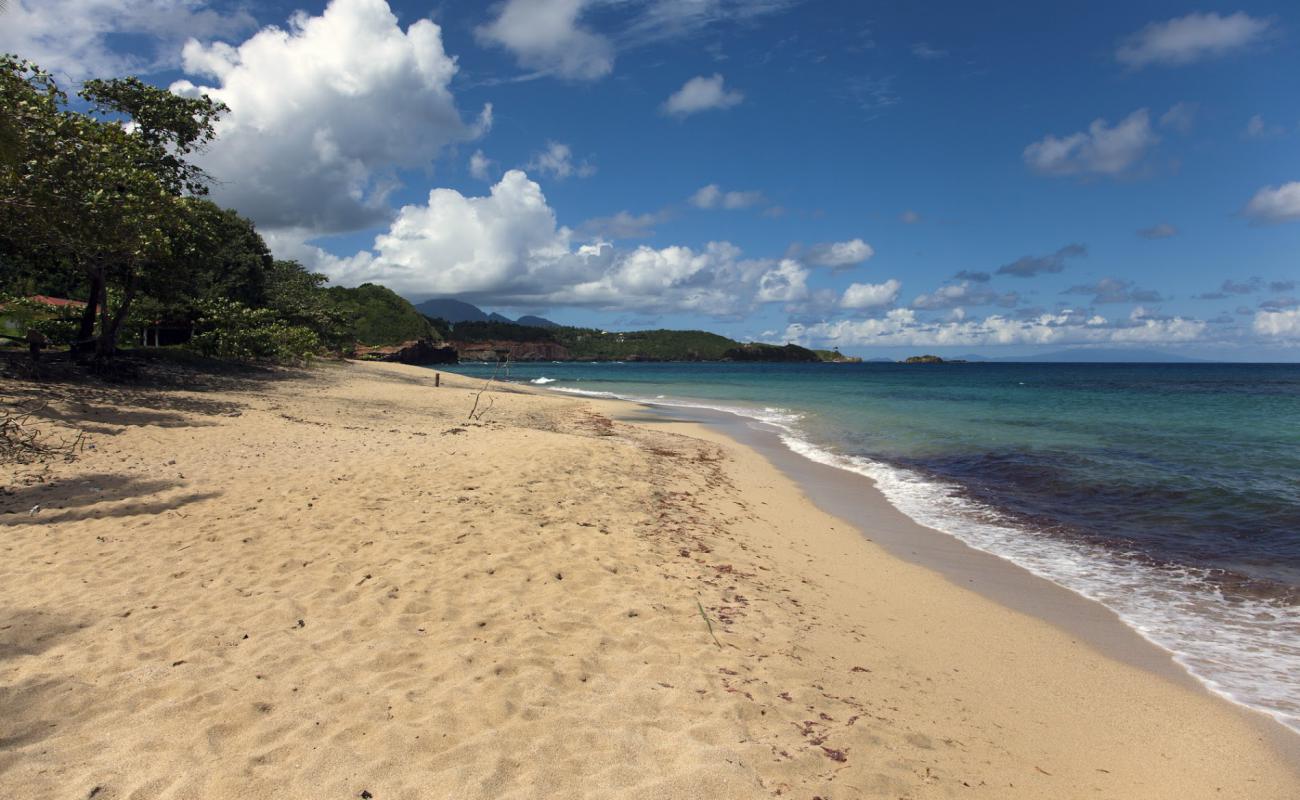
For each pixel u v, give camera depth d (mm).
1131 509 10891
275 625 4656
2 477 8000
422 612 5035
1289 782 3887
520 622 4996
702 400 35562
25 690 3613
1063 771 3854
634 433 18781
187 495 7809
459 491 8602
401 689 3885
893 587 7133
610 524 7895
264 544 6309
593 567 6324
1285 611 6648
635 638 4898
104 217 13430
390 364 49844
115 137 14586
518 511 7914
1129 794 3697
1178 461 14875
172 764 3068
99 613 4676
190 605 4910
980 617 6367
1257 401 34656
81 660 4000
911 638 5719
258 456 10289
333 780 3010
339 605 5059
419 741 3359
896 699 4496
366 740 3344
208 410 14656
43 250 16219
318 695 3764
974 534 9500
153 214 14656
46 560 5637
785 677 4547
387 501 7961
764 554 7730
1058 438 19031
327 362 37906
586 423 20188
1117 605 6781
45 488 7715
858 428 22031
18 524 6523
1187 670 5359
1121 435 19656
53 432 10266
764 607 5930
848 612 6176
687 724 3754
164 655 4133
